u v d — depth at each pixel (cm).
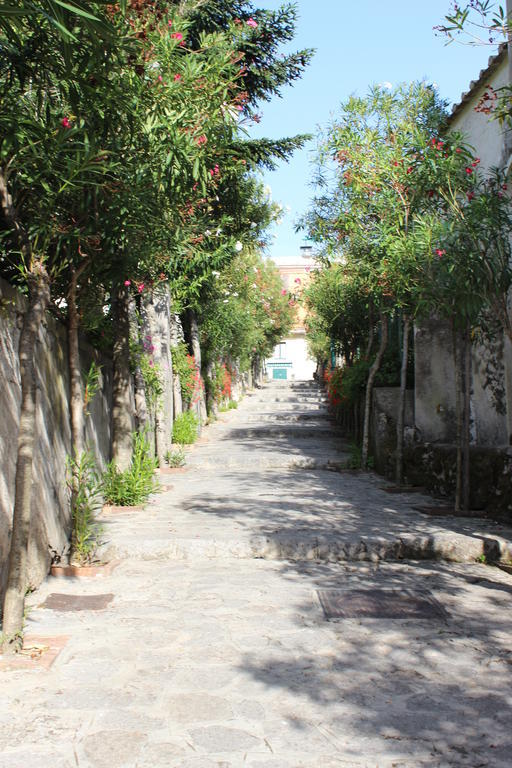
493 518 827
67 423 725
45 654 432
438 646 460
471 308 693
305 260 5641
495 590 596
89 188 530
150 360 1252
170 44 554
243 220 1559
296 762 313
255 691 388
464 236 700
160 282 929
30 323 459
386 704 373
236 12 1190
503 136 872
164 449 1314
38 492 600
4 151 468
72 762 310
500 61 867
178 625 496
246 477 1224
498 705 373
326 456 1412
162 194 610
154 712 360
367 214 1069
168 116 558
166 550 702
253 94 1288
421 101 1102
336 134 1080
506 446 865
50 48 468
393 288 941
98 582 605
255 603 550
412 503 943
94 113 522
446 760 316
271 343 4025
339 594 575
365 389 1380
